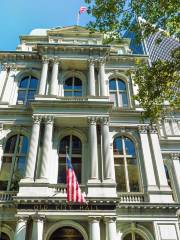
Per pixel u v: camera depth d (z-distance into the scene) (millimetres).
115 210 22094
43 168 24016
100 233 21672
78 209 22000
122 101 31625
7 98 30328
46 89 30391
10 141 27797
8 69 33156
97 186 23359
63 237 22719
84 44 33844
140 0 21297
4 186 25219
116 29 22266
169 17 20406
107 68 33875
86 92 31203
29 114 28734
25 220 21438
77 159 26547
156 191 24344
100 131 26953
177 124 35594
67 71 33000
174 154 32500
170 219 22984
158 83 21328
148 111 22328
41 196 22125
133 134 28359
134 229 23047
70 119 27375
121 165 26812
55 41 36594
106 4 21703
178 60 20828
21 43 37094
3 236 22766
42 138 26375
